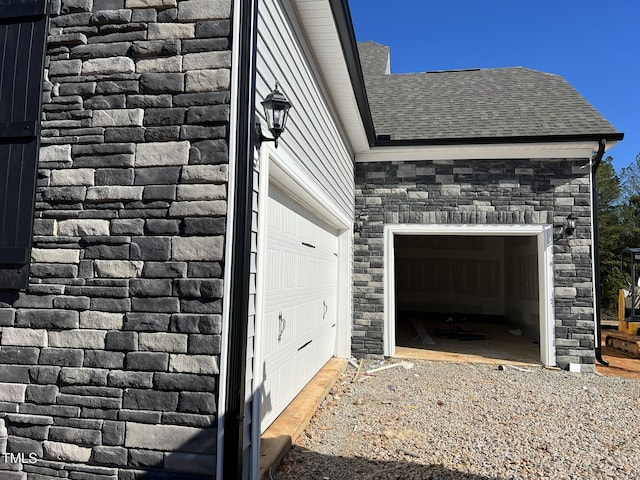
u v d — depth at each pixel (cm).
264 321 344
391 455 384
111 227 281
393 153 816
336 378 637
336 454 385
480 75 1123
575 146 757
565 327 754
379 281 815
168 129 281
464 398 573
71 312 279
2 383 280
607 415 512
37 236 288
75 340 277
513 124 812
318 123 510
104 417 269
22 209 288
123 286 276
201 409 261
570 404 555
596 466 368
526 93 970
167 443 261
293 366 479
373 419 483
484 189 790
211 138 276
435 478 342
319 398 505
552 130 765
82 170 287
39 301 283
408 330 1226
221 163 273
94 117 289
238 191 270
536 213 772
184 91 282
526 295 1148
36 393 276
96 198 283
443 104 957
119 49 291
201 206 273
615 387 647
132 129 285
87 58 294
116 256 278
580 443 420
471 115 880
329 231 693
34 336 281
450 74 1157
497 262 1445
